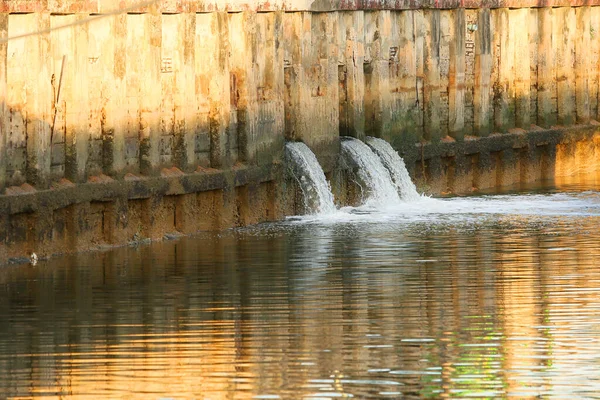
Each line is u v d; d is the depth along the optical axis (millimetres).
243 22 92562
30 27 75562
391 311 61844
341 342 55906
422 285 68062
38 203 75938
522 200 105688
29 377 51156
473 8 119375
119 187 81938
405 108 110625
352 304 63531
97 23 80625
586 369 51375
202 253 79625
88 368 52344
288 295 66000
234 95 92625
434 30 113750
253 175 93375
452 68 116625
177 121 87625
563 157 130750
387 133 108250
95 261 76750
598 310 61406
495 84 123000
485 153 119938
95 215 81125
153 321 60562
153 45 84688
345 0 102562
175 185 86500
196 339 56812
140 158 84562
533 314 60750
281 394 48562
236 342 56125
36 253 76562
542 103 128875
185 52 87625
